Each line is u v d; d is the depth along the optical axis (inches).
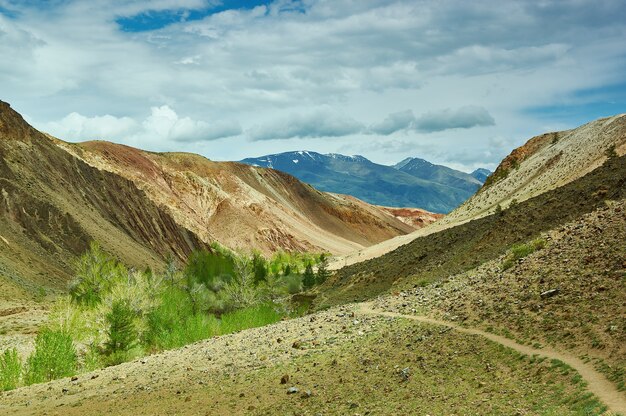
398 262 2578.7
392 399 764.0
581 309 854.5
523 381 713.0
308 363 1030.4
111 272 2935.5
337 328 1282.0
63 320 2025.1
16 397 1171.3
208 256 3949.3
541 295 970.1
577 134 5821.9
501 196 5708.7
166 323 2380.7
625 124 4532.5
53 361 1537.9
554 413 597.9
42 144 5644.7
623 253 967.0
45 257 4128.9
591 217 1304.1
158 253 5954.7
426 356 903.7
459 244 2187.5
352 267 3262.8
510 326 914.7
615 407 566.3
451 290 1322.6
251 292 3139.8
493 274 1273.4
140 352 1961.1
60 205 4837.6
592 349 730.2
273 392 904.3
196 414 856.3
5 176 4594.0
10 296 3203.7
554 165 5324.8
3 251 3772.1
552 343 796.0
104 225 5300.2
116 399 1018.1
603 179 1804.9
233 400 898.1
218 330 2249.0
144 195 6771.7
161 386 1063.6
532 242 1343.5
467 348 884.6
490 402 673.6
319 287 3233.3
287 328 1453.0
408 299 1435.8
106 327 1990.7
